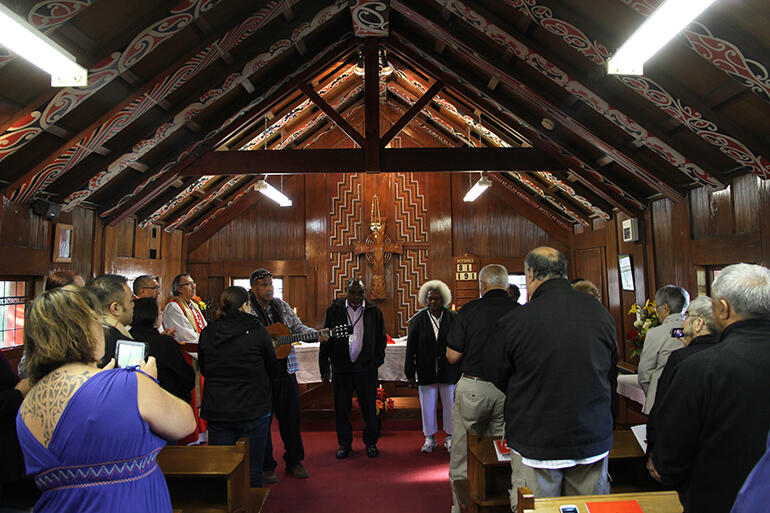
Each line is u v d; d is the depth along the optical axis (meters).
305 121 7.16
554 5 3.21
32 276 4.60
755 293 1.43
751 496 0.82
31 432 1.33
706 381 1.41
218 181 7.22
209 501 2.42
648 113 3.86
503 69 4.36
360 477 3.72
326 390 5.28
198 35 3.65
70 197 4.70
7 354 4.22
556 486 1.88
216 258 8.34
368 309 4.19
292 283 8.30
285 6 3.85
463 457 2.92
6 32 2.17
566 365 1.84
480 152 5.52
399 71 6.67
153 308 2.84
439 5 4.16
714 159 4.00
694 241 4.59
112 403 1.33
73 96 3.32
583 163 5.37
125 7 2.94
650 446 1.93
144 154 4.91
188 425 1.50
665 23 2.31
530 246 8.23
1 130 3.25
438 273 8.21
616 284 6.41
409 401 5.32
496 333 2.08
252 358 2.86
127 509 1.33
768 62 2.72
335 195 8.37
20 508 2.30
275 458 4.20
